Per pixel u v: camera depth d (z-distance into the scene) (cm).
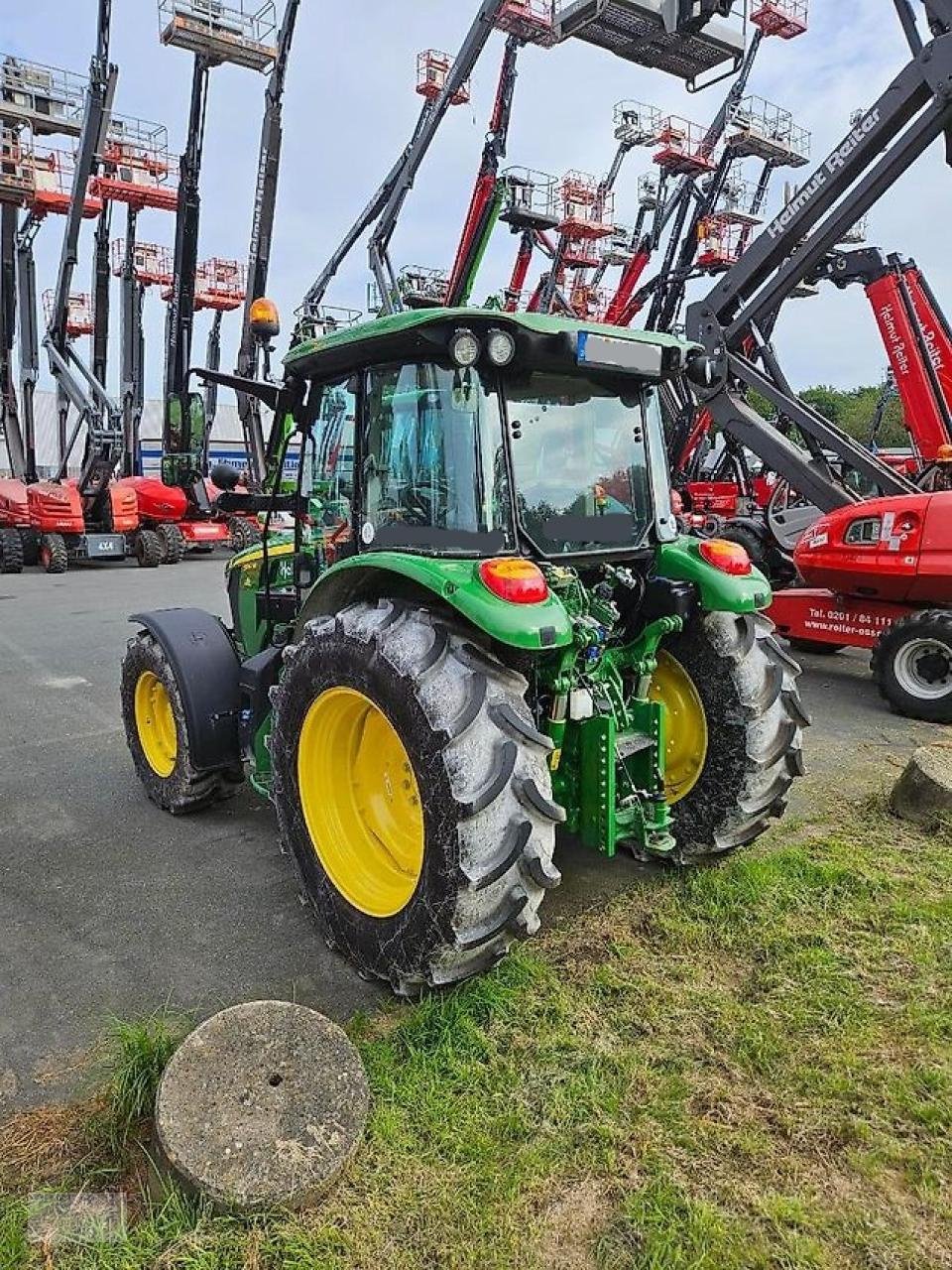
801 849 365
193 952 305
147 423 2972
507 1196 197
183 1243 186
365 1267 182
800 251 731
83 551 1445
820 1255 182
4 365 1620
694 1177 202
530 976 276
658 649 354
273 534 435
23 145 1502
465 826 240
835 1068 235
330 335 309
